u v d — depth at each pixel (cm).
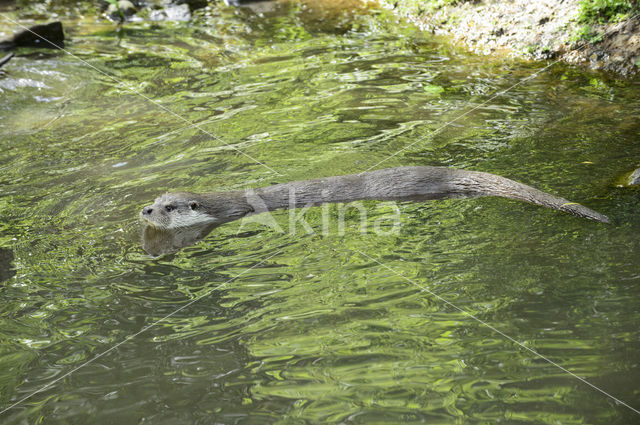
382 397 288
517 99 658
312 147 571
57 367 319
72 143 607
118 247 433
